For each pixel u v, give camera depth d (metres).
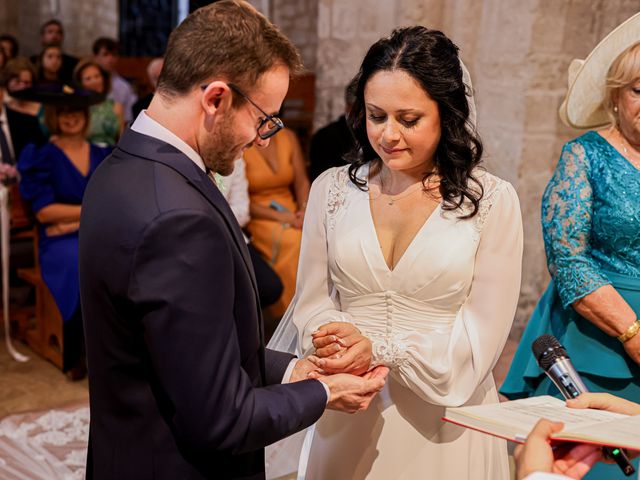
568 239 2.29
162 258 1.27
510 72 4.27
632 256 2.27
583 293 2.23
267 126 1.43
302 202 4.64
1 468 3.18
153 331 1.27
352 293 1.96
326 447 2.01
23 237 4.82
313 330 1.93
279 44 1.39
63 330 4.10
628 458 1.36
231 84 1.35
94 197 1.38
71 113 4.30
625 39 2.18
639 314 2.25
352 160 2.02
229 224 1.40
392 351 1.82
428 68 1.72
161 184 1.32
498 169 4.43
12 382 4.09
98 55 8.12
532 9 4.09
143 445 1.39
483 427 1.26
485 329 1.85
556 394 2.36
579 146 2.34
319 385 1.50
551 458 1.14
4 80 5.98
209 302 1.28
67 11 9.76
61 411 3.75
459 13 4.56
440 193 1.90
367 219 1.94
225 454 1.44
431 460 1.92
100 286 1.33
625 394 2.31
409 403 1.93
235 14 1.37
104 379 1.40
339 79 5.55
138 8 10.22
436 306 1.89
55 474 3.15
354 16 5.34
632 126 2.23
